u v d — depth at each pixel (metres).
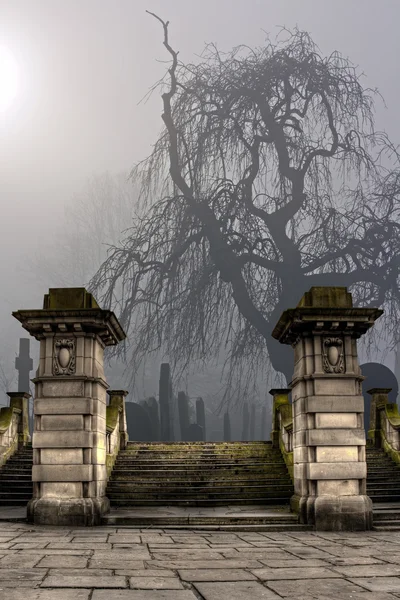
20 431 23.34
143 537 12.20
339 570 8.69
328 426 14.35
